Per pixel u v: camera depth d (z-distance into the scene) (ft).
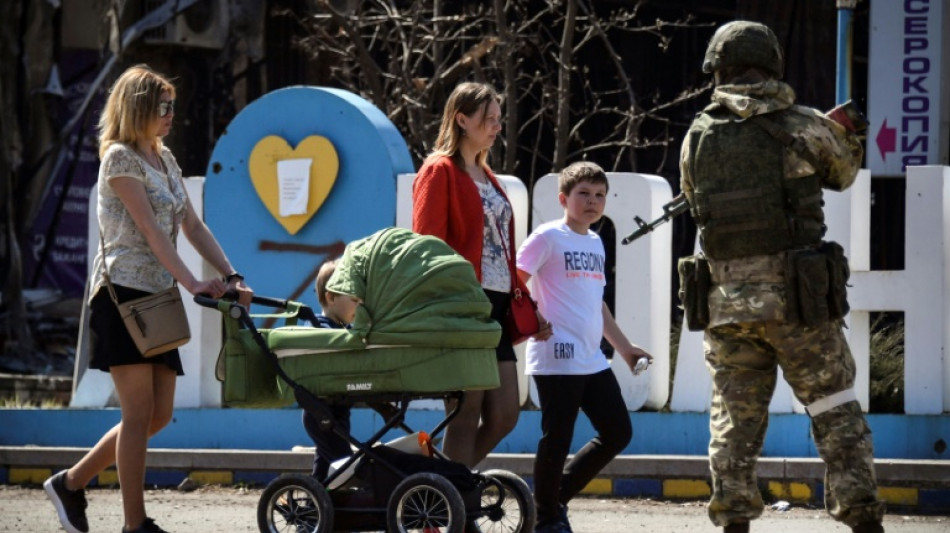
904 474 77.41
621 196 88.07
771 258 54.24
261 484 87.51
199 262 95.55
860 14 150.20
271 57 178.70
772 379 56.18
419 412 89.66
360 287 56.13
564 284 63.05
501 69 144.77
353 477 56.65
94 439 94.79
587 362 62.75
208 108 182.80
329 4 142.41
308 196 92.79
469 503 55.93
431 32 148.97
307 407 56.54
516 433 88.07
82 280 194.29
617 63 139.95
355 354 56.13
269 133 94.68
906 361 84.12
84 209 194.18
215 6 179.93
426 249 56.29
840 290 53.83
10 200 183.11
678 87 162.20
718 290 55.42
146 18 181.37
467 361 55.11
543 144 164.25
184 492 86.74
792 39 155.22
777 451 84.12
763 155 54.34
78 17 189.57
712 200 55.16
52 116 189.88
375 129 91.45
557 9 160.86
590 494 82.99
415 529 55.26
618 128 147.74
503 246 61.77
